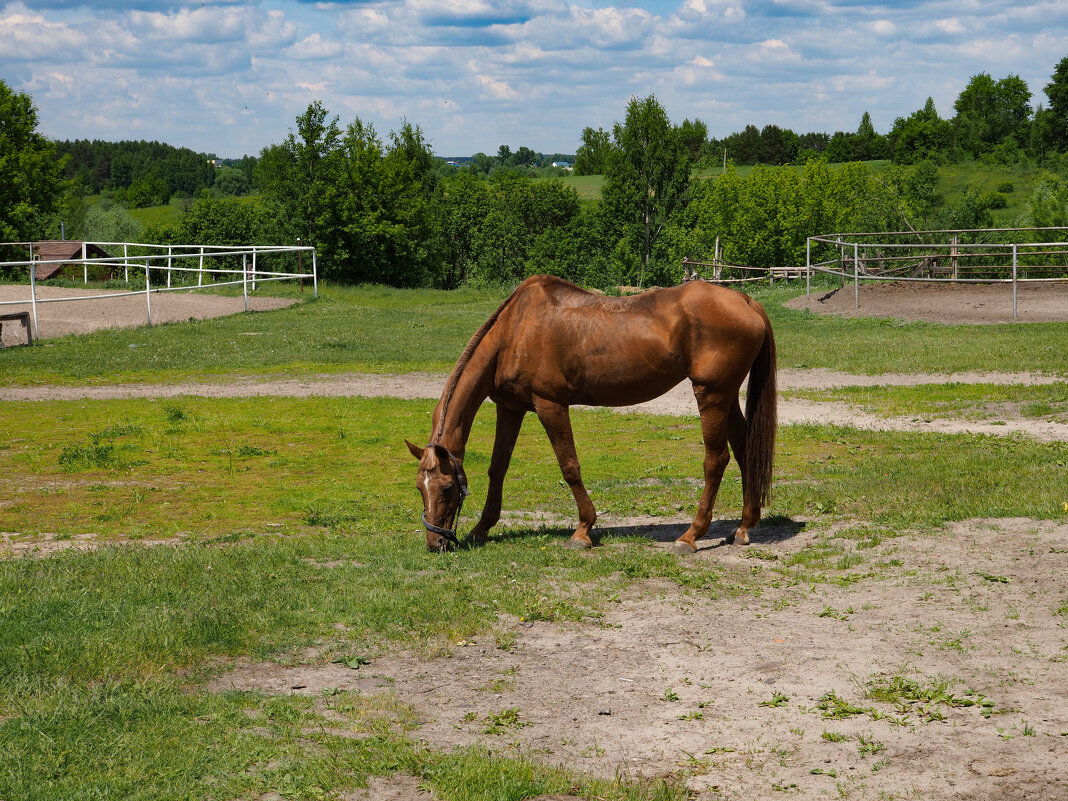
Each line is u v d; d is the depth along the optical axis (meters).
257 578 6.88
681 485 10.50
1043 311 24.45
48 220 59.62
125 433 13.85
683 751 4.27
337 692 4.93
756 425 7.75
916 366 17.77
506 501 9.98
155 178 159.62
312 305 33.91
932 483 9.06
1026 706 4.48
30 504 9.95
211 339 24.67
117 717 4.48
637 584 6.83
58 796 3.73
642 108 63.03
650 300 7.73
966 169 90.00
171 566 7.12
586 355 7.68
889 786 3.86
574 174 157.75
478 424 14.85
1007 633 5.37
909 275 32.34
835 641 5.51
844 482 9.61
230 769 4.03
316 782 3.93
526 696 4.92
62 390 18.03
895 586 6.37
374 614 6.09
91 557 7.43
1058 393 14.40
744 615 6.08
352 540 8.23
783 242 59.53
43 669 5.03
